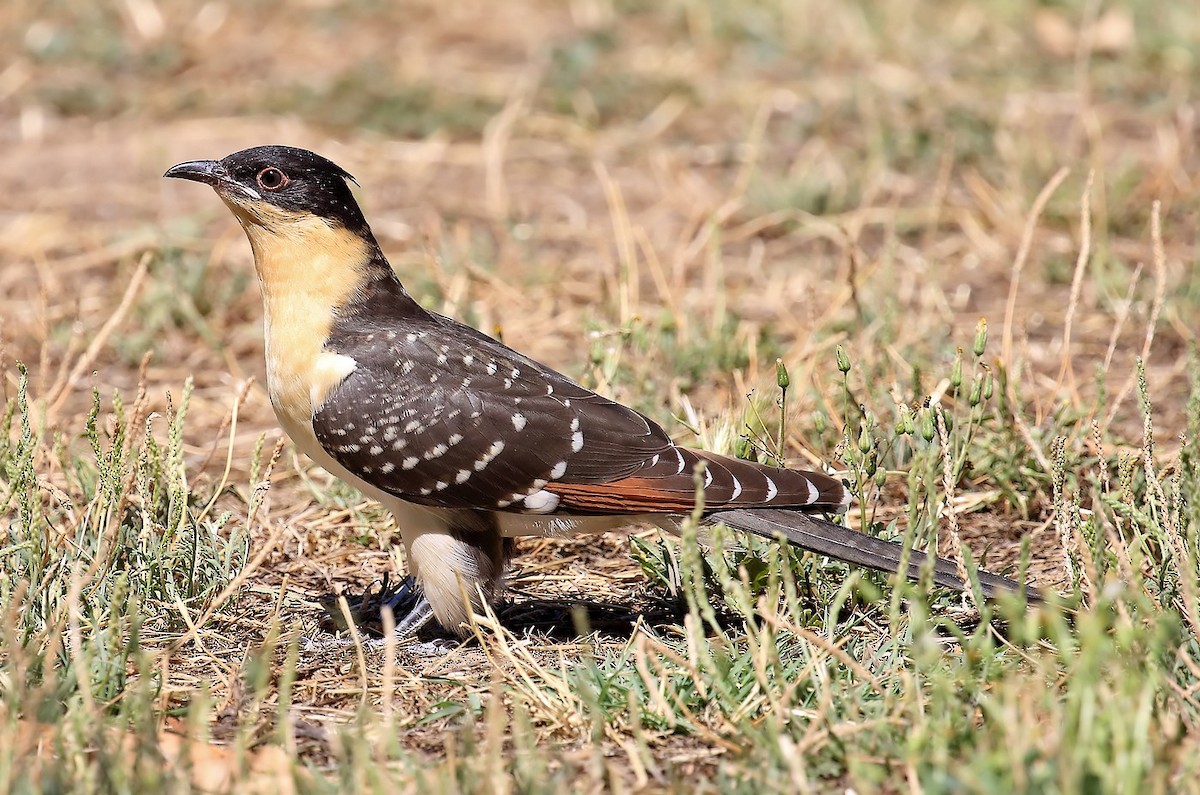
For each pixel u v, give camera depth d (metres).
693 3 24.58
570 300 14.98
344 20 24.70
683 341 13.04
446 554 8.75
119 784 6.12
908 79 21.69
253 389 13.09
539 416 8.54
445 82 22.00
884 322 12.28
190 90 21.67
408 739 7.23
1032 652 7.65
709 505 8.27
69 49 23.09
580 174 19.11
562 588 9.59
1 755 6.22
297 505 10.80
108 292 15.33
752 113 20.89
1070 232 16.23
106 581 8.45
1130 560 7.96
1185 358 12.95
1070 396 11.38
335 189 8.96
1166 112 20.08
